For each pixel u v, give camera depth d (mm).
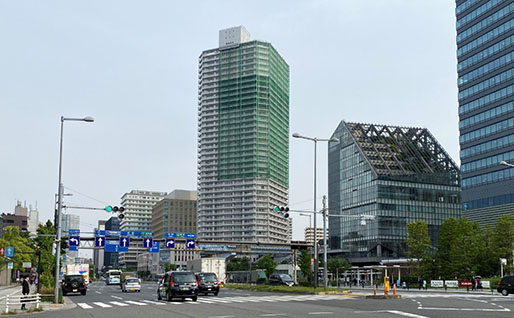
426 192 143500
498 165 99812
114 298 43031
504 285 45719
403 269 103062
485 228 77625
